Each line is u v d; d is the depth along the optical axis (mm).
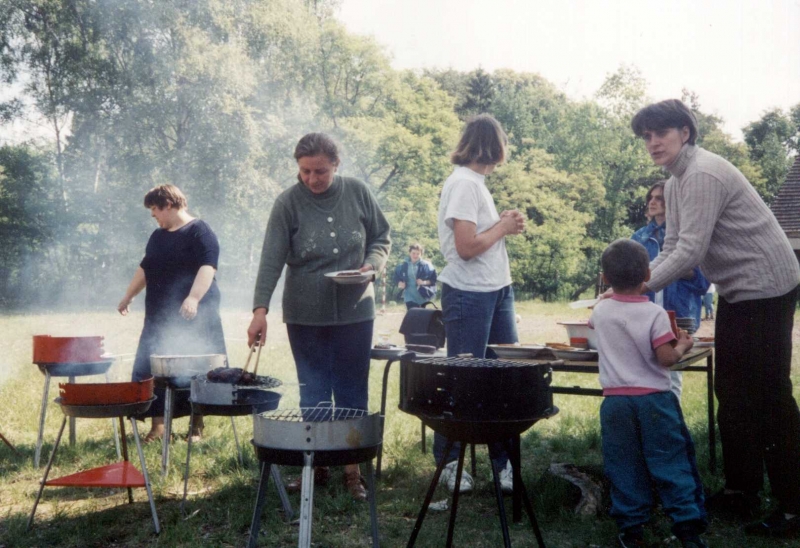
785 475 3750
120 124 32094
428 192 38438
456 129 40438
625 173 47250
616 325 3521
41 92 32750
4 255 35656
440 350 5168
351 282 4238
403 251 38188
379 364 10641
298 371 4441
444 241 4457
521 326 19875
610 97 47500
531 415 2881
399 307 30500
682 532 3336
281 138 33875
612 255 3543
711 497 4121
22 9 32000
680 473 3371
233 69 31484
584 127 47688
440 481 4535
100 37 31719
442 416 2881
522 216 4227
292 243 4406
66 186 35906
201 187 32031
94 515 3973
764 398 3826
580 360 3994
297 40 34875
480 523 3922
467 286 4332
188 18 31844
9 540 3654
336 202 4430
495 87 68625
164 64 31203
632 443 3475
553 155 46062
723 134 55438
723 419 3984
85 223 37688
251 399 3820
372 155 37250
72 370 5117
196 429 5773
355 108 38719
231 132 31969
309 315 4348
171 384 4559
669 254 4141
